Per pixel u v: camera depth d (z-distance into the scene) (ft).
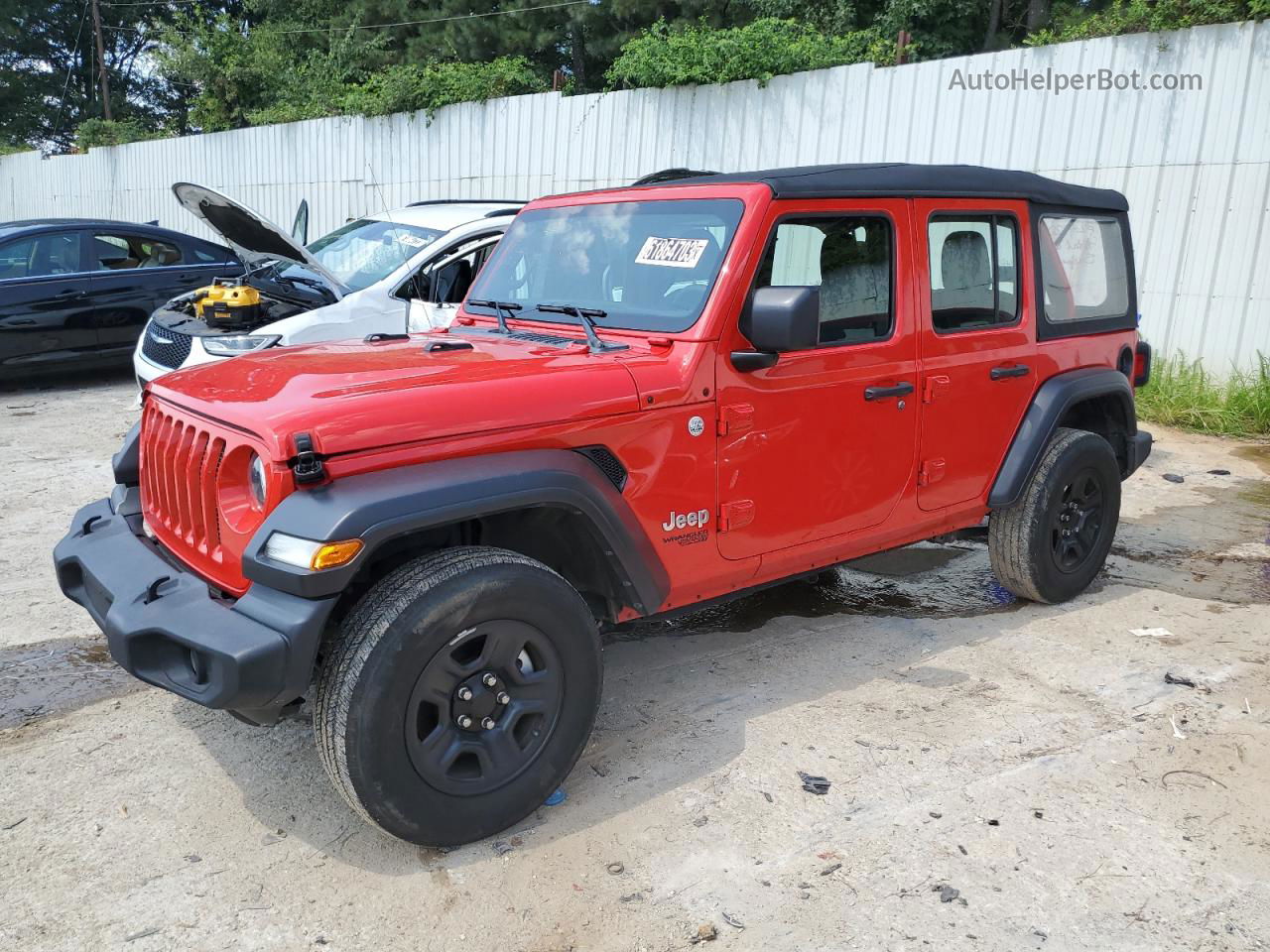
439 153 48.06
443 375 9.93
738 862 9.42
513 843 9.73
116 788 10.60
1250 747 11.46
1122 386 15.92
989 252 14.02
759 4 68.28
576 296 12.52
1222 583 16.92
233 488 9.37
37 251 31.14
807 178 11.62
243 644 8.32
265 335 20.98
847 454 12.35
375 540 8.49
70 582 11.18
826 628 15.10
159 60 88.89
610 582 10.82
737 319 11.06
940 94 31.76
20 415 28.76
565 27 88.69
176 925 8.55
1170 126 27.96
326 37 93.50
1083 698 12.68
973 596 16.47
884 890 9.01
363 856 9.52
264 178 58.08
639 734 11.83
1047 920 8.63
